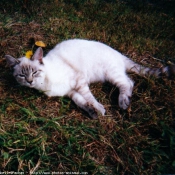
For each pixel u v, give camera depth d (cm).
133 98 91
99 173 66
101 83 97
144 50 116
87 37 120
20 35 119
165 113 84
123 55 104
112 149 72
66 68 89
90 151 71
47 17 134
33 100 86
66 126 77
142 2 169
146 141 75
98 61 96
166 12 160
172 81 98
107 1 165
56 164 67
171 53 117
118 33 126
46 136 73
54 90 87
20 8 137
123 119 83
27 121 78
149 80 95
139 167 69
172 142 74
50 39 118
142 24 139
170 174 67
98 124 79
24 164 65
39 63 85
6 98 85
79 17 139
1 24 124
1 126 75
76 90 89
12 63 86
